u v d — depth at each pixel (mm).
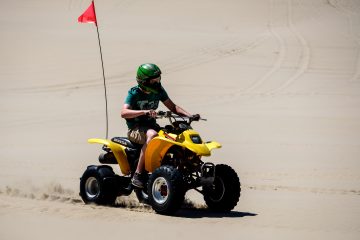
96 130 70125
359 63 125125
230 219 27766
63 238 22516
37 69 120438
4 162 50219
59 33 154625
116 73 116375
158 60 126750
